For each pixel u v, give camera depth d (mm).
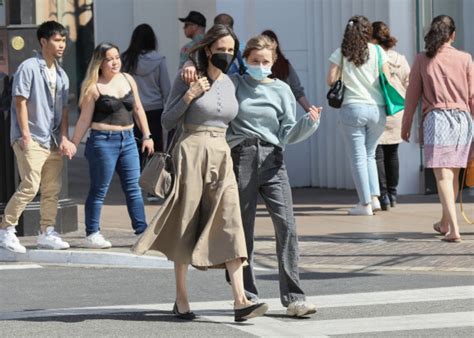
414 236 24859
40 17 50875
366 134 28297
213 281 20547
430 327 16375
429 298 18516
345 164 34031
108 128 23344
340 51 27797
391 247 23484
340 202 31172
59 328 16594
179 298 17141
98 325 16781
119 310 17906
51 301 18859
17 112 22797
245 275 17422
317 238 24891
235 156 17000
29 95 22797
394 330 16219
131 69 31328
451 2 32906
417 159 32469
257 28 34656
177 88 16719
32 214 25609
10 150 25609
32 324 16906
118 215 29547
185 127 16797
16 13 25078
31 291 19828
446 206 23812
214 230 16609
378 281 20078
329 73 27906
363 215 28406
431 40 23422
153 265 22297
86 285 20375
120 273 21656
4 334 16234
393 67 28375
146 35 31469
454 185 24406
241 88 17016
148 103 31375
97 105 23281
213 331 16297
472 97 23531
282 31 34562
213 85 16734
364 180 28266
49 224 23516
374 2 32906
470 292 18969
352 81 27719
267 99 16922
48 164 23375
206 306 18172
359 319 17016
